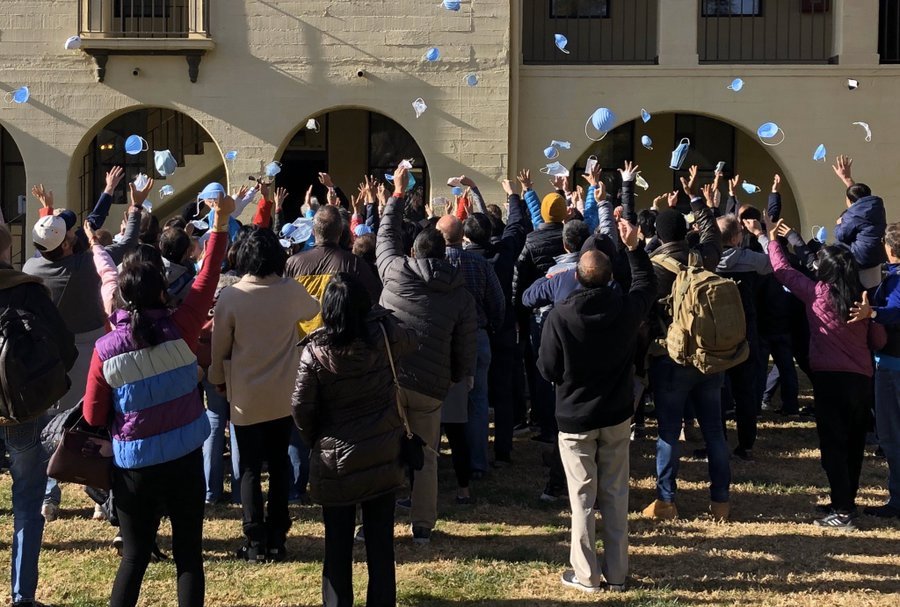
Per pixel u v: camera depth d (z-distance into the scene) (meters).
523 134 14.48
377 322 4.43
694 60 14.34
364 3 14.16
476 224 7.30
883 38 15.14
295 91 14.22
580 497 5.20
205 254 4.61
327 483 4.35
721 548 5.92
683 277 6.08
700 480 7.40
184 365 4.37
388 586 4.52
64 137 14.20
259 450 5.54
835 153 14.32
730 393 8.21
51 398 4.47
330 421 4.40
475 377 7.20
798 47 15.70
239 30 14.18
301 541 6.01
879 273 7.55
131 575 4.32
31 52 14.16
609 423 5.13
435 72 14.22
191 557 4.40
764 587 5.30
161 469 4.27
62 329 4.63
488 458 7.90
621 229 5.20
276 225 8.84
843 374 6.17
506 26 14.14
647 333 6.20
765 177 16.50
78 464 4.40
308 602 5.07
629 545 5.98
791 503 6.84
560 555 5.79
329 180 8.86
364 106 14.25
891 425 6.41
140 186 6.27
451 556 5.77
